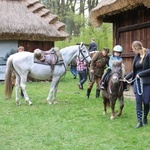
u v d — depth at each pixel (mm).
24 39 17594
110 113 8672
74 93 12875
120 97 8086
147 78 7008
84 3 32500
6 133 6777
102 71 11055
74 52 10625
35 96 12039
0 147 5824
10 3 18656
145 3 9367
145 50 6973
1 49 17641
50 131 6895
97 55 10930
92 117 8242
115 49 7918
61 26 19000
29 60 10156
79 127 7180
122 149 5652
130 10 11453
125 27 12016
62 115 8516
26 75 10172
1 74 17750
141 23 11086
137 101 7109
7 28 17031
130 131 6816
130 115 8391
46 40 17969
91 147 5773
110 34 26625
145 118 7355
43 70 10156
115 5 10656
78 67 13984
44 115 8547
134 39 11617
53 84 10305
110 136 6469
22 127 7273
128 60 11938
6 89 10078
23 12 18297
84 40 26859
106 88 7977
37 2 19438
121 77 7500
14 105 10156
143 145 5855
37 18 18312
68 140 6230
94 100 11031
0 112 9023
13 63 10117
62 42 27594
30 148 5770
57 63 10203
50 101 10328
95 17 12125
